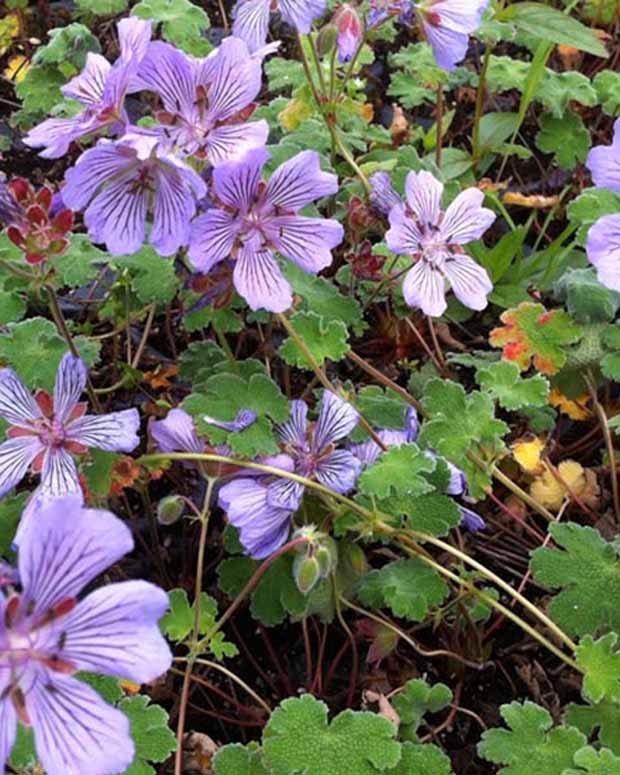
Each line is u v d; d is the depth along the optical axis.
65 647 0.23
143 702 0.31
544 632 0.37
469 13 0.39
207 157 0.31
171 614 0.33
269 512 0.33
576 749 0.30
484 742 0.31
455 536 0.39
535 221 0.50
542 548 0.34
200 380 0.37
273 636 0.37
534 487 0.40
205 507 0.33
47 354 0.37
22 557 0.22
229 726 0.36
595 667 0.31
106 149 0.30
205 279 0.33
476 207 0.37
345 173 0.46
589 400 0.43
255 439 0.34
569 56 0.57
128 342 0.43
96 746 0.22
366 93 0.56
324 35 0.39
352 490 0.36
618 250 0.31
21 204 0.30
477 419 0.36
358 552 0.35
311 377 0.44
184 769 0.34
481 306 0.37
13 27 0.57
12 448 0.31
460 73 0.51
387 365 0.45
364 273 0.40
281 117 0.45
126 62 0.30
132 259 0.40
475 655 0.36
